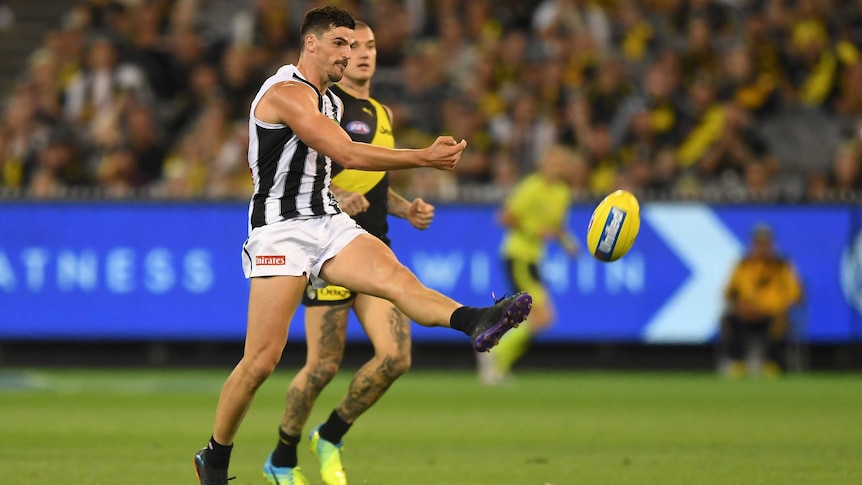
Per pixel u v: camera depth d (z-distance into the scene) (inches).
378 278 778.2
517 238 2027.6
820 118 2556.6
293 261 794.2
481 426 1427.2
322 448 953.5
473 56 2613.2
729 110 2396.7
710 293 2218.3
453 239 2194.9
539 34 2662.4
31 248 2235.5
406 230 2196.1
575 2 2657.5
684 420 1493.6
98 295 2233.0
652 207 2218.3
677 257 2218.3
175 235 2225.6
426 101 2507.4
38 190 2283.5
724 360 2230.6
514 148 2407.7
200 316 2220.7
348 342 2220.7
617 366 2265.0
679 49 2650.1
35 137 2476.6
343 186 988.6
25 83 2719.0
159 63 2630.4
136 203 2228.1
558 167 2012.8
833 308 2209.6
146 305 2229.3
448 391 1908.2
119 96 2506.2
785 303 2182.6
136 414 1544.0
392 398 1791.3
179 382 2022.6
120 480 958.4
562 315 2218.3
